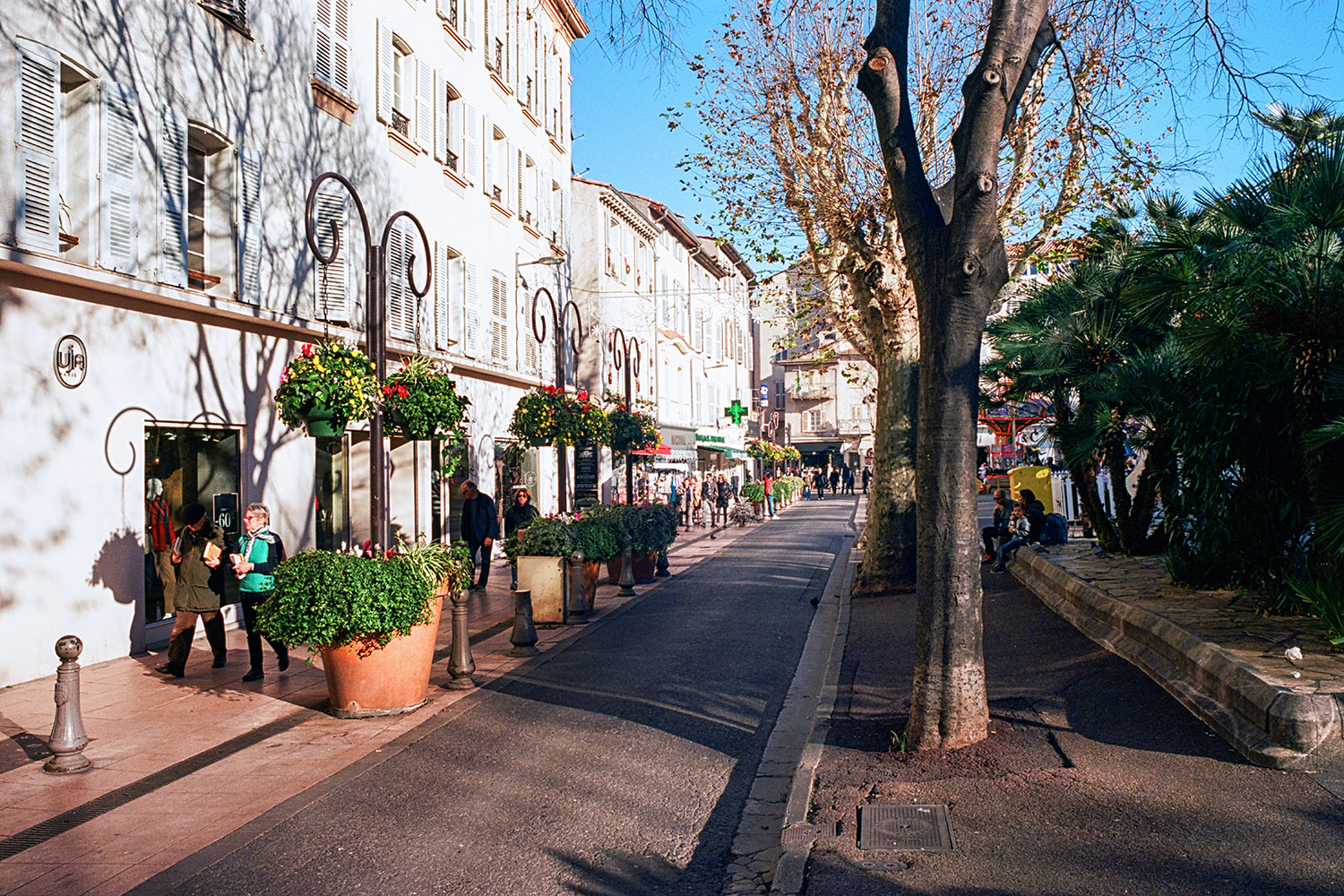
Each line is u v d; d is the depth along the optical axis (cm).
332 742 773
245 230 1374
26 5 999
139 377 1172
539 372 2680
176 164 1228
